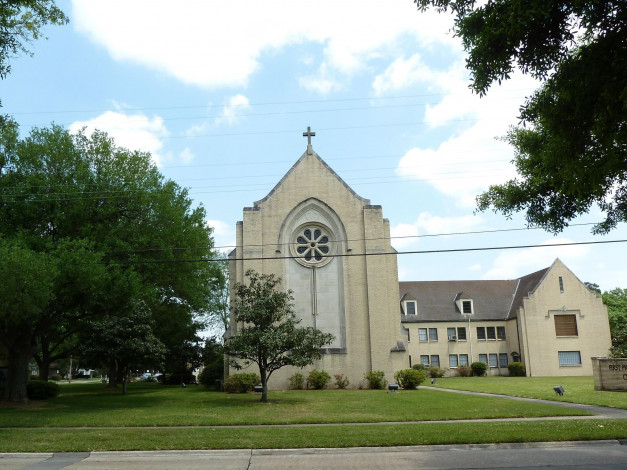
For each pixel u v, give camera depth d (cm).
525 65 1011
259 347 2483
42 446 1384
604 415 1875
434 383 4194
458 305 6128
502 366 5866
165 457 1289
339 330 3409
